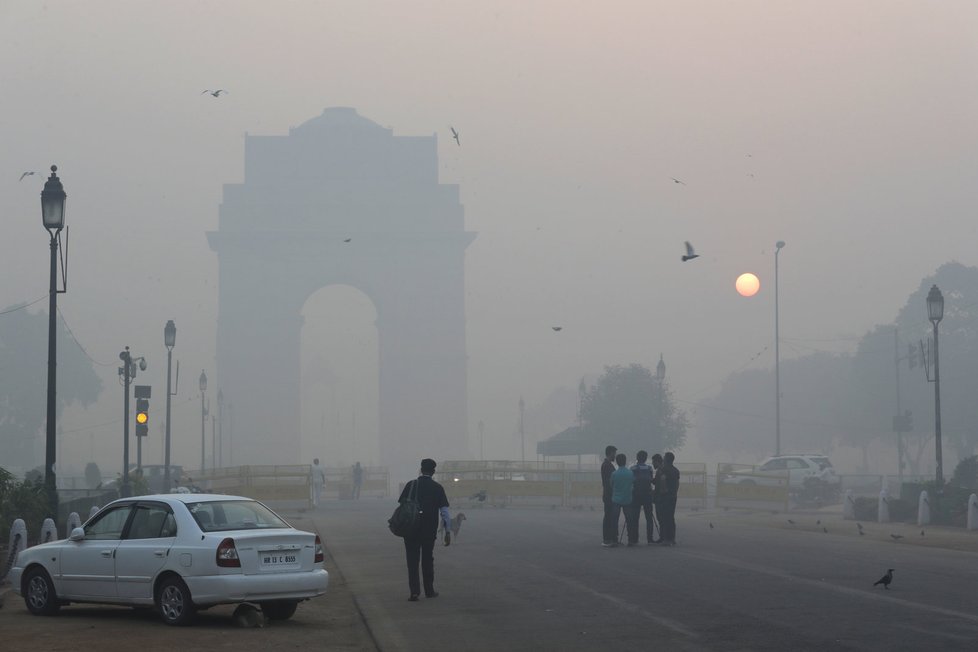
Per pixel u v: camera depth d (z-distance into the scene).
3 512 28.72
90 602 18.06
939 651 13.61
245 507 17.97
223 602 16.66
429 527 20.31
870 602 18.08
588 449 80.50
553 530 38.16
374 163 136.25
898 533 35.75
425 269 135.50
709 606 18.02
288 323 132.88
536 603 19.17
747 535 34.91
